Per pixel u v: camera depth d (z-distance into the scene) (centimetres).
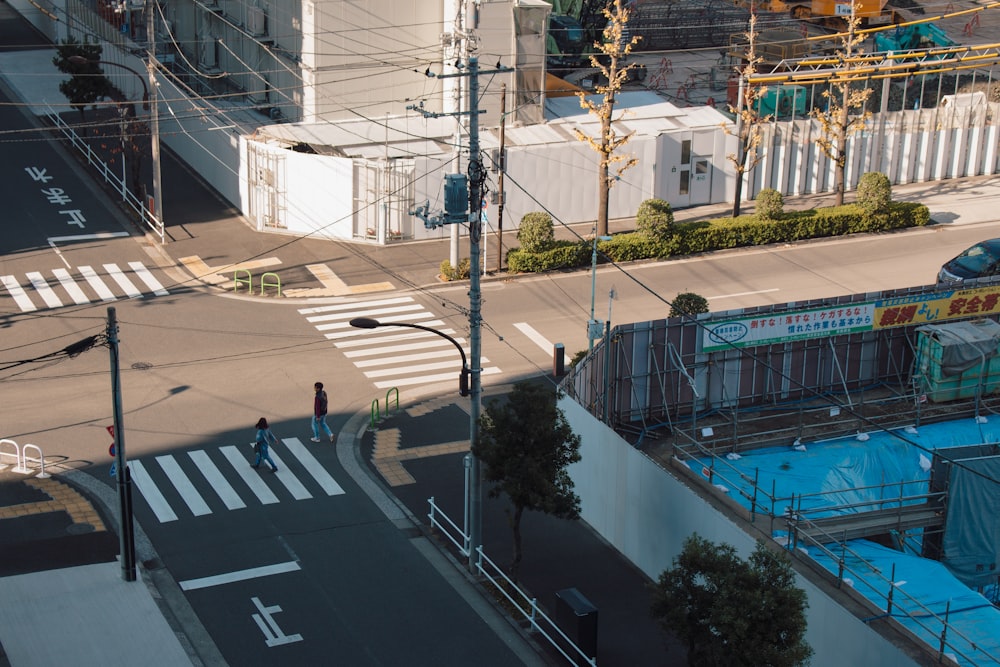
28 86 7556
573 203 5744
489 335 4644
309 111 6047
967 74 7300
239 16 6700
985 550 3500
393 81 6150
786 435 4000
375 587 3105
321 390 3794
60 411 3978
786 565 2481
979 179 6562
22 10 9425
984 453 3594
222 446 3803
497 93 6028
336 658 2803
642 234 5391
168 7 7306
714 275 5238
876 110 6906
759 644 2378
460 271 5153
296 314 4778
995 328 4300
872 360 4378
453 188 2905
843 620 2564
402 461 3781
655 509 3134
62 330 4556
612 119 6066
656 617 2561
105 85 6819
